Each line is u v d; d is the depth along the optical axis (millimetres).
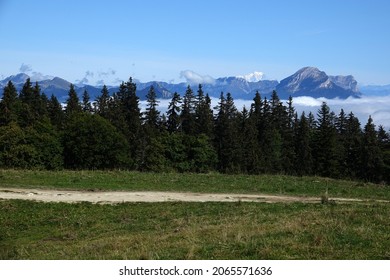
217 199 26047
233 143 79250
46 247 15641
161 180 33656
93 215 21250
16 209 21969
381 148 87750
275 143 84125
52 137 63125
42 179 31172
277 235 12742
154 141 73125
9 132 60281
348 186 34938
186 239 13523
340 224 13477
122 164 66875
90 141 63500
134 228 18281
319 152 79750
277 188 31469
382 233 12414
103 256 11828
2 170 35812
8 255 14266
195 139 76125
